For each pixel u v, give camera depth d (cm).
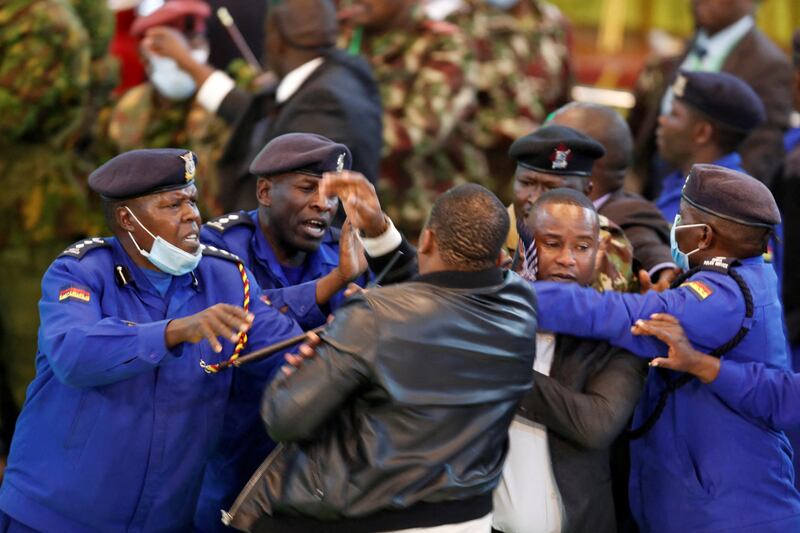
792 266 1905
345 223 1288
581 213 1262
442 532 1120
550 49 2273
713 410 1282
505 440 1181
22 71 1912
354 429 1121
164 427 1210
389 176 2005
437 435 1105
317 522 1130
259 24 2322
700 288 1262
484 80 2158
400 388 1089
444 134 1981
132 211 1194
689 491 1286
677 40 2978
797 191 1909
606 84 2919
